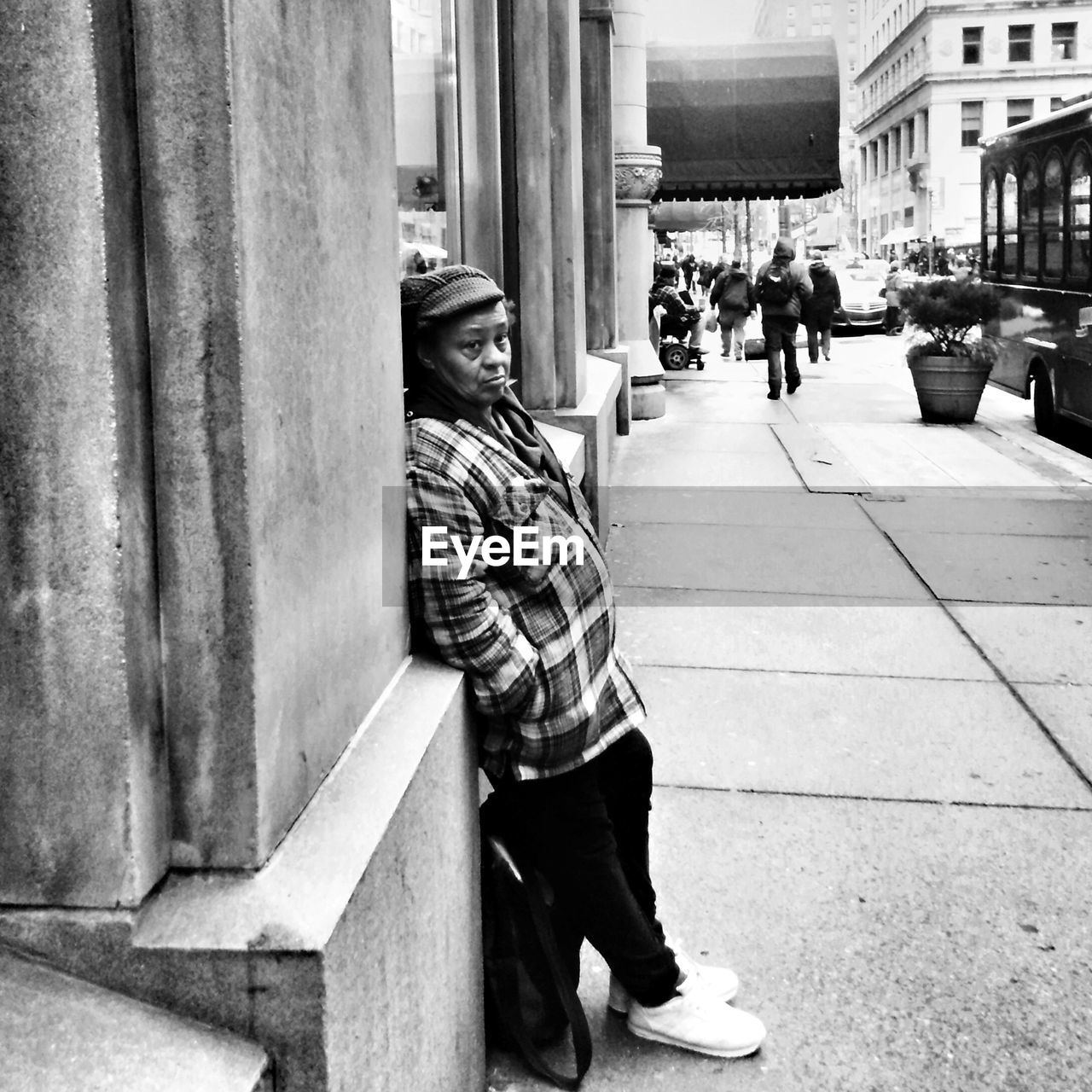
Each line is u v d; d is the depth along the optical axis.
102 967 1.54
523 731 2.47
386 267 2.21
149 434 1.56
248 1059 1.51
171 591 1.59
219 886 1.62
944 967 3.22
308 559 1.80
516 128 6.21
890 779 4.36
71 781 1.53
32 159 1.43
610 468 9.62
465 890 2.43
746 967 3.22
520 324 6.39
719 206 27.88
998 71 87.00
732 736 4.73
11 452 1.48
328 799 1.84
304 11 1.74
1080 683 5.32
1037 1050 2.90
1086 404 10.83
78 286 1.44
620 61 12.55
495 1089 2.75
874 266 36.41
